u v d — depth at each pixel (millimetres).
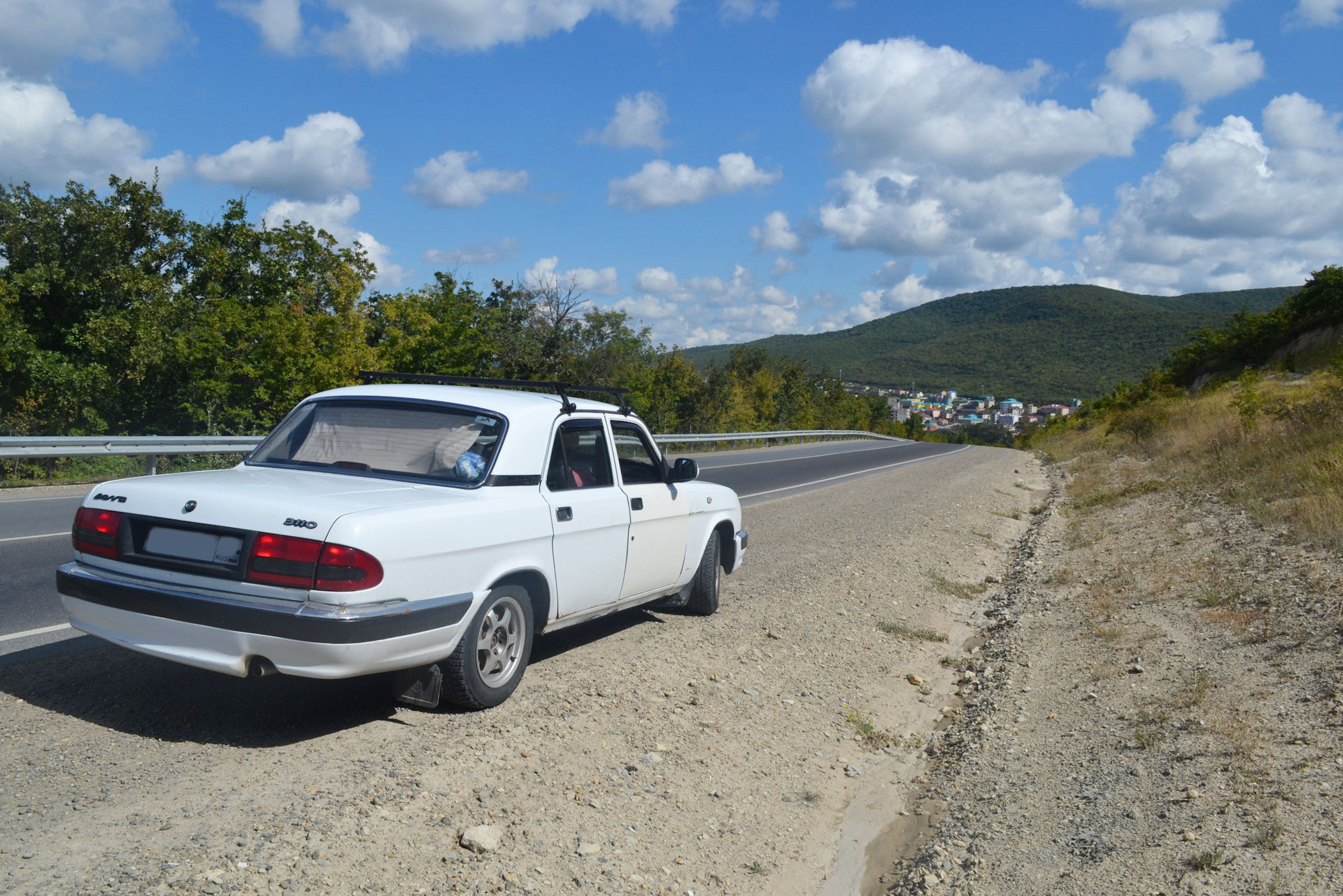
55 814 3227
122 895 2734
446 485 4602
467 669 4445
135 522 4129
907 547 12477
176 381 25750
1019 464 34406
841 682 6547
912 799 4871
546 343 43000
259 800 3465
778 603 8391
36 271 23359
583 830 3697
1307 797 4172
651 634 6754
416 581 4031
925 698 6664
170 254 28422
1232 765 4691
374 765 3859
